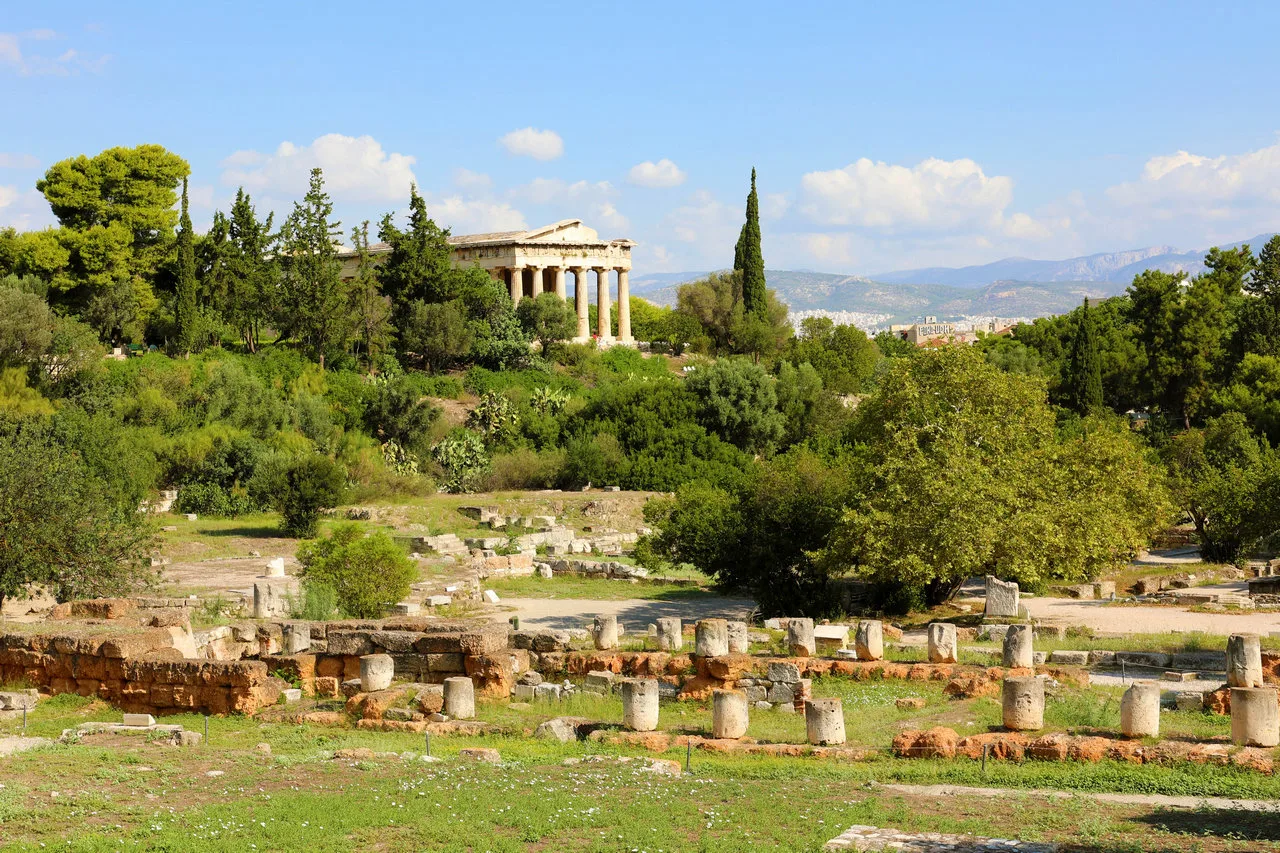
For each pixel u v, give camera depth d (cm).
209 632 3447
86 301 10969
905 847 1625
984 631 3856
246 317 11306
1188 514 7656
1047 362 11612
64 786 1969
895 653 3412
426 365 11906
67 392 8831
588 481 9338
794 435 10181
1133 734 2248
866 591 4947
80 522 4072
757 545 4728
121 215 11206
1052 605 4691
